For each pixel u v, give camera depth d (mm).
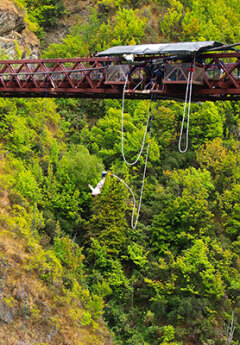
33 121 63562
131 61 40688
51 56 79688
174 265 55156
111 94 45531
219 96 42188
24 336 43500
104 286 53250
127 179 61875
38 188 55938
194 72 38531
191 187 60469
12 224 49062
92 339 47938
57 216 57500
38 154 60281
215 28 83125
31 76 48125
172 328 52250
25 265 47000
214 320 53406
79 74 46750
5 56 66312
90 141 68438
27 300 45312
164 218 59469
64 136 68000
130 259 58469
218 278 54344
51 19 87312
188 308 53219
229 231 61062
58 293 48094
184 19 84875
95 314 50344
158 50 38750
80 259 52688
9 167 55562
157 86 40906
